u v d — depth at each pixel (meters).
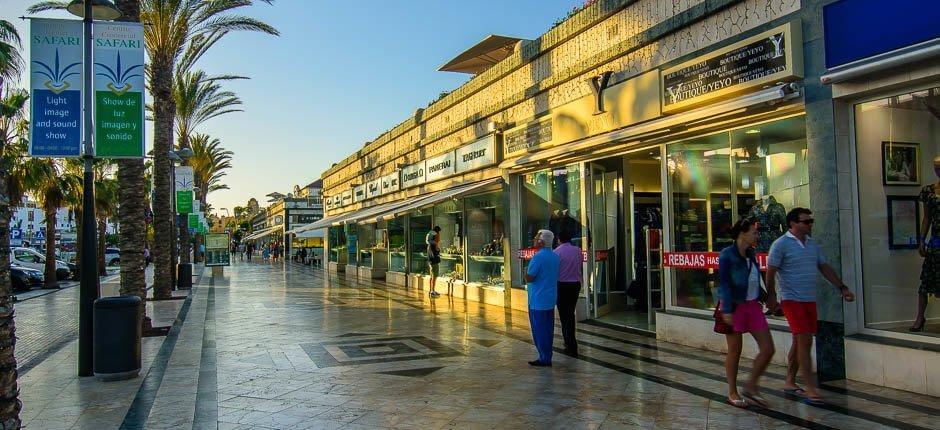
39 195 24.38
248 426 5.51
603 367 7.66
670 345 8.98
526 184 13.89
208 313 14.05
